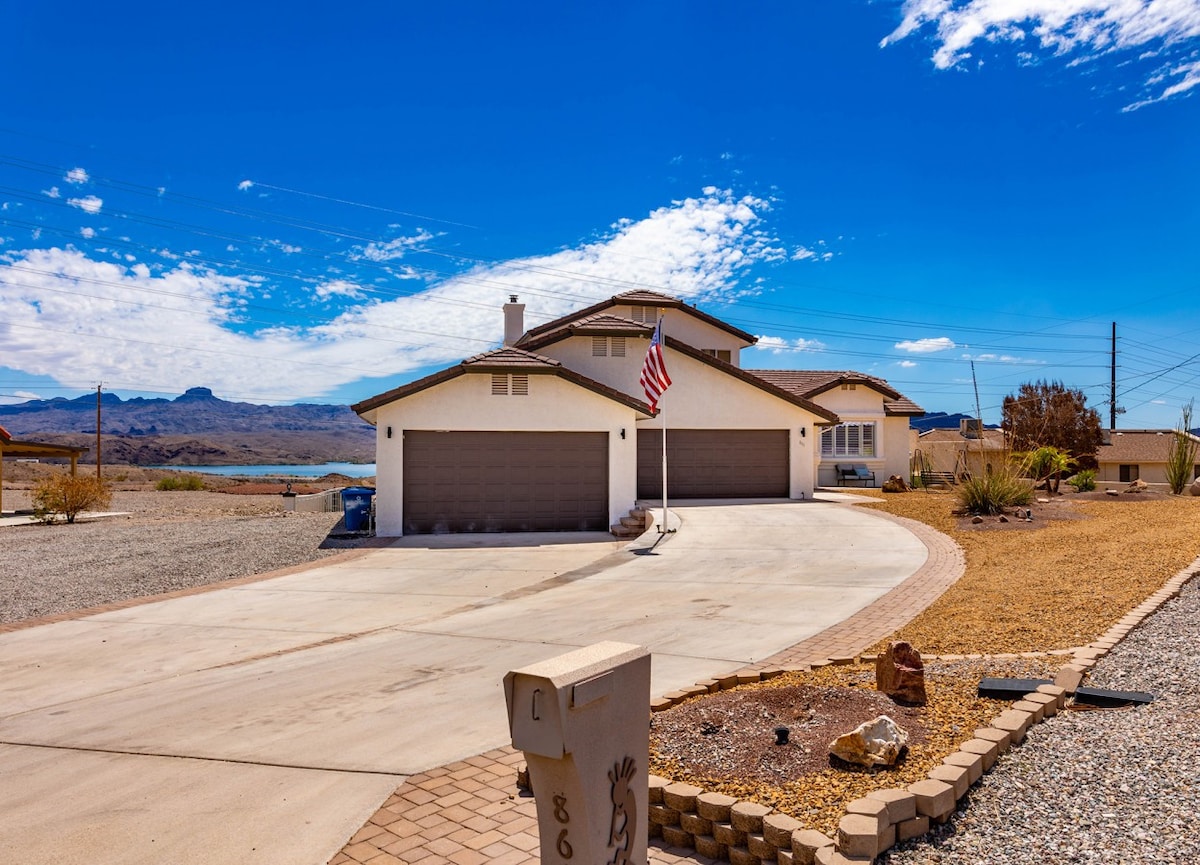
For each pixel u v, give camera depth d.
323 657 8.80
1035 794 4.27
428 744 6.00
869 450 31.22
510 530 19.27
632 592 11.99
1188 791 4.15
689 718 5.47
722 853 4.24
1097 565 11.18
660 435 23.81
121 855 4.43
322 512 28.88
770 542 16.03
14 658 9.12
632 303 27.02
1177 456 23.91
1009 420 38.59
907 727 5.16
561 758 2.92
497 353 19.84
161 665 8.68
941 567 12.84
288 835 4.61
